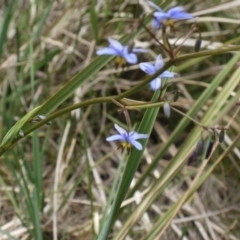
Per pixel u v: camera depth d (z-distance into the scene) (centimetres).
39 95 59
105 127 58
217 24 63
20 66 59
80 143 57
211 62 61
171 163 42
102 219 43
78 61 62
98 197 53
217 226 53
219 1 64
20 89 55
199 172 44
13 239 41
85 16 64
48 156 56
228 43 55
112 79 59
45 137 55
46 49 60
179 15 22
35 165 47
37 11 62
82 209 52
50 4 58
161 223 42
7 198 52
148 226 50
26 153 55
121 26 62
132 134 27
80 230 50
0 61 58
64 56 61
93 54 61
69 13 63
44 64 57
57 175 52
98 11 63
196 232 52
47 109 35
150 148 58
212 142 27
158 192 42
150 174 55
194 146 42
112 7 64
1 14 64
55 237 47
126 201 48
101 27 63
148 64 25
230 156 56
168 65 24
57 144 56
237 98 44
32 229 48
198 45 25
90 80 59
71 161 55
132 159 33
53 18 65
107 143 58
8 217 51
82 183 54
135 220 42
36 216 41
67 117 56
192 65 61
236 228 53
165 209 53
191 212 53
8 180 53
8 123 53
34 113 28
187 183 55
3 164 54
